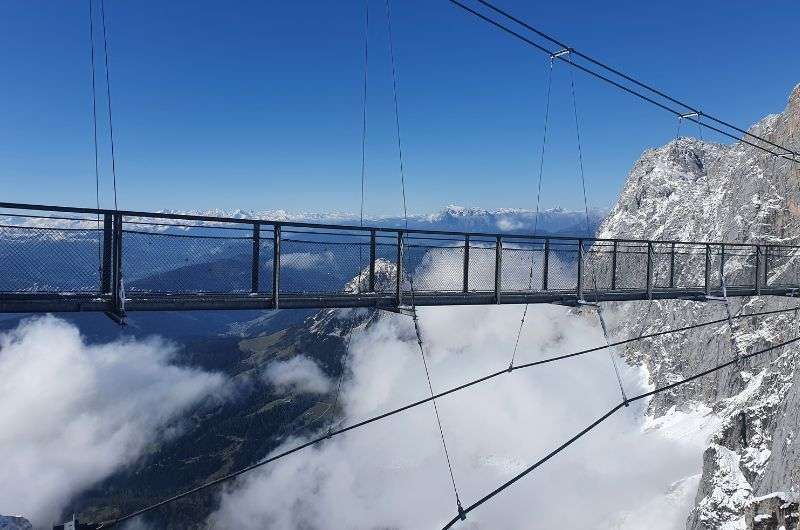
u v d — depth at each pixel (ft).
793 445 164.66
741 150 577.84
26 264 36.47
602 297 74.33
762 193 390.42
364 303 53.62
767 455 226.99
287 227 48.83
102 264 39.37
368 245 54.24
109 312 39.73
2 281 35.40
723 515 220.64
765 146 410.52
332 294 51.29
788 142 380.99
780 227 364.99
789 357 253.24
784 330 320.91
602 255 75.36
